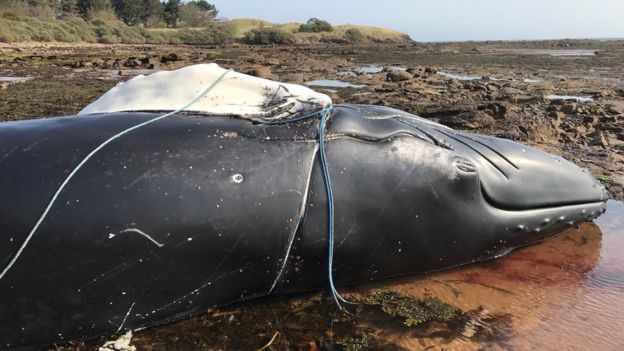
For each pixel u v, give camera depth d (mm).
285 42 82500
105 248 3459
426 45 75938
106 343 3744
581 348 3857
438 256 4625
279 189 3848
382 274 4527
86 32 67188
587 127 10852
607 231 5859
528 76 24188
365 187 4066
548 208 5156
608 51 50375
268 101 4242
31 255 3354
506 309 4348
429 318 4180
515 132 10086
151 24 92375
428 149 4383
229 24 94812
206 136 3857
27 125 3771
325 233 3996
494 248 4984
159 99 4129
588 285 4750
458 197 4438
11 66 27016
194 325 3969
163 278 3666
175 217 3570
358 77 22250
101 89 16719
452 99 14305
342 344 3842
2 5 64875
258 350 3746
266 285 4121
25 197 3373
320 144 4031
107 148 3635
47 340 3613
